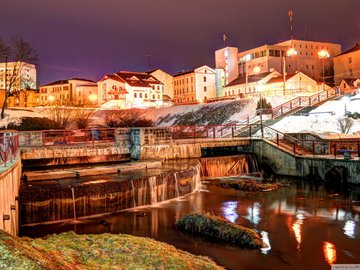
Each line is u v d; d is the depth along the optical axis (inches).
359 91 1920.5
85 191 618.2
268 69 3772.1
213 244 499.8
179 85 4200.3
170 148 1078.4
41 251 295.7
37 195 570.6
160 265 356.2
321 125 1486.2
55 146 942.4
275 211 699.4
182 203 749.9
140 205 700.7
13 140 578.2
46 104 3983.8
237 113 2063.2
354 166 942.4
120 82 3668.8
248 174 1138.7
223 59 4163.4
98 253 364.8
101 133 1341.0
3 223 389.7
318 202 773.3
